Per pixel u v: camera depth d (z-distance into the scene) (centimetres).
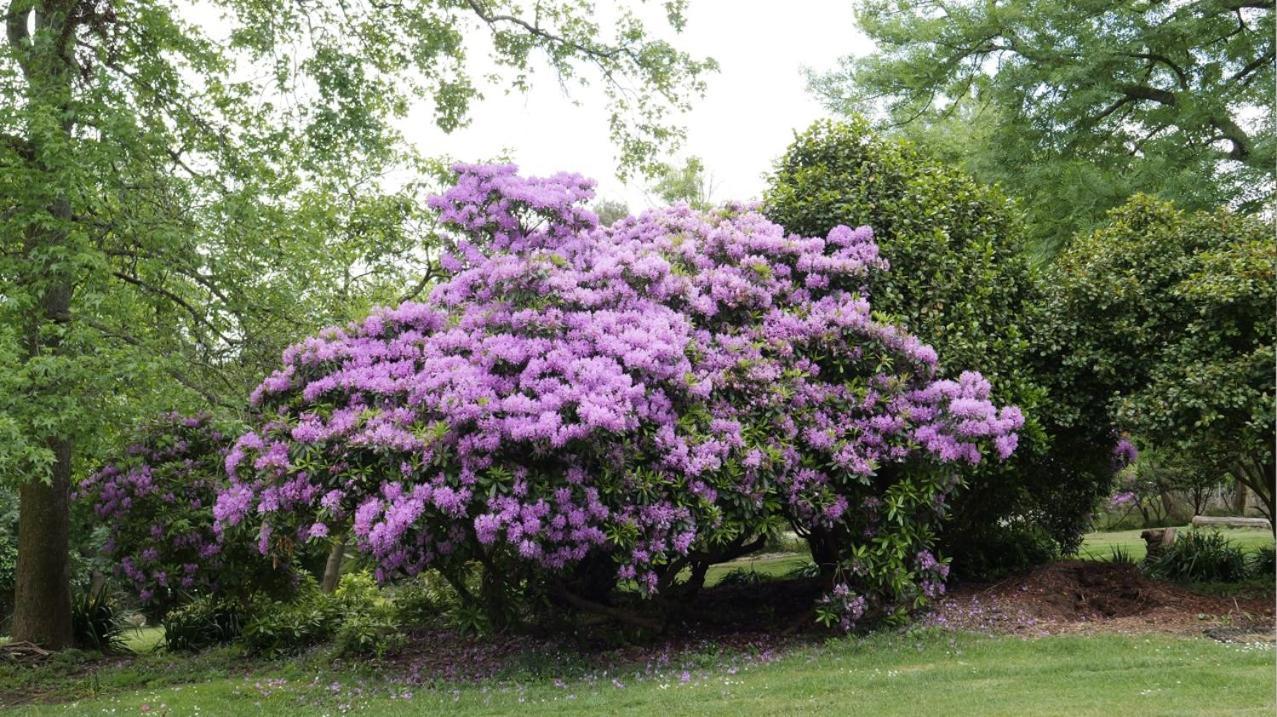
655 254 926
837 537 934
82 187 888
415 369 844
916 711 575
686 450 771
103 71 923
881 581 863
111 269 980
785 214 1056
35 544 1134
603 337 798
